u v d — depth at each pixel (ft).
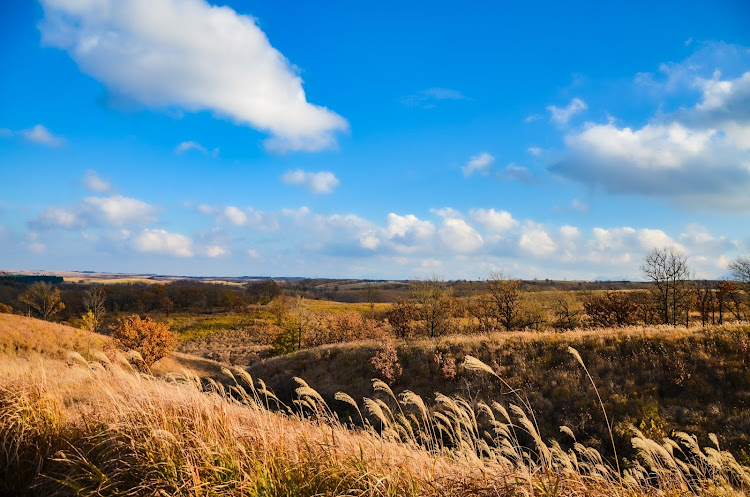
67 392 19.90
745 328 51.06
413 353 69.97
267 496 9.89
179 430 12.59
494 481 10.02
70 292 243.81
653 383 45.70
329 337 148.87
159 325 94.32
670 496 11.05
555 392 48.26
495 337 69.46
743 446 34.55
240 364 145.38
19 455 13.34
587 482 10.57
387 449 12.28
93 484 11.13
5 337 80.18
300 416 14.74
